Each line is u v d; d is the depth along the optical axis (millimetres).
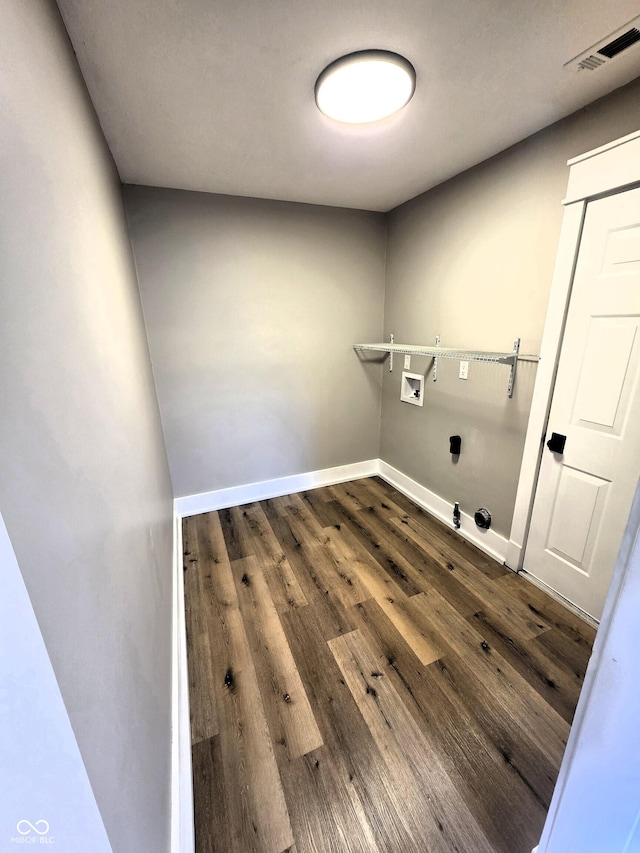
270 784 1087
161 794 848
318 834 977
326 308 2719
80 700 446
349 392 3002
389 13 945
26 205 480
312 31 997
